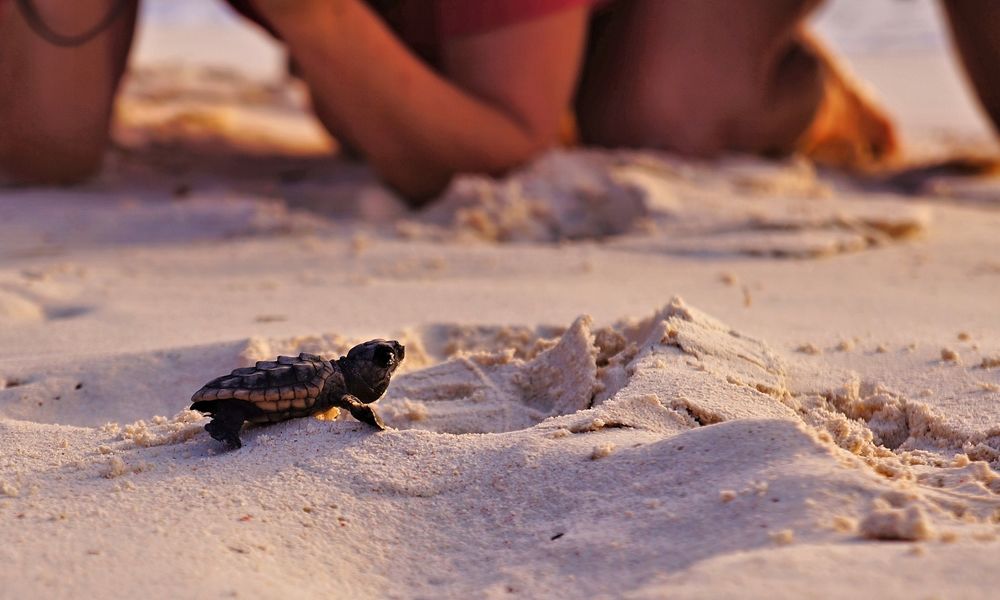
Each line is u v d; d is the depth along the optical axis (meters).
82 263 0.93
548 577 0.46
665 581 0.44
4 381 0.63
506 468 0.51
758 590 0.42
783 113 1.41
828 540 0.45
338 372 0.55
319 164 1.60
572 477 0.50
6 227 1.10
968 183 1.40
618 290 0.81
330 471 0.51
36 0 1.23
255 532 0.48
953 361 0.64
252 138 1.92
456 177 1.18
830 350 0.66
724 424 0.51
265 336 0.68
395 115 1.10
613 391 0.59
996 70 1.40
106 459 0.53
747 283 0.83
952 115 2.55
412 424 0.58
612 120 1.38
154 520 0.48
